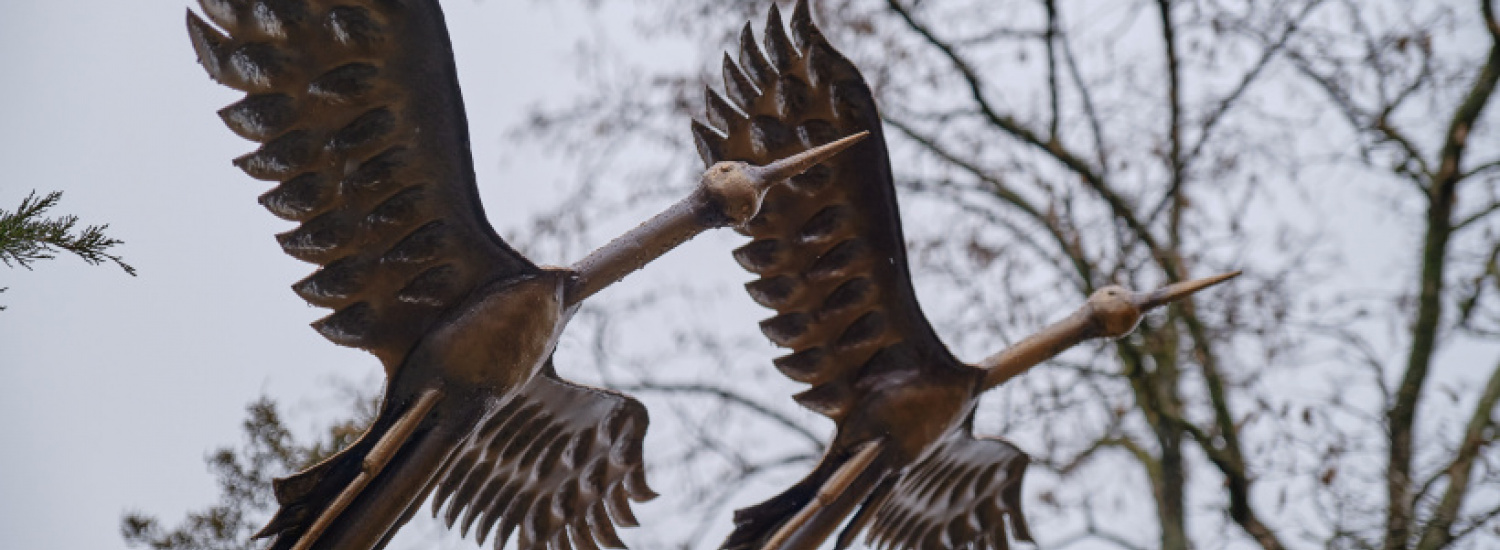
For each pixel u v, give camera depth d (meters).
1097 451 13.39
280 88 5.52
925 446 6.84
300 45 5.49
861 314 6.86
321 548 5.53
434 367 5.69
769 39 6.68
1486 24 13.12
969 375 6.93
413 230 5.74
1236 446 11.72
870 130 6.77
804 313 6.83
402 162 5.68
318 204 5.66
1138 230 13.03
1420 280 12.93
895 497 7.12
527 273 5.85
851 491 6.70
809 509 6.62
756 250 6.79
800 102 6.72
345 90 5.57
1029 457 7.37
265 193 5.63
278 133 5.57
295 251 5.68
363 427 7.98
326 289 5.69
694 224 6.07
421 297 5.74
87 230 5.67
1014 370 7.02
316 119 5.58
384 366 5.72
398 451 5.67
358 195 5.68
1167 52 13.38
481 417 5.78
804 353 6.82
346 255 5.71
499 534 6.33
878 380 6.86
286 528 5.54
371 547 5.59
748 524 6.68
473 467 6.23
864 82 6.73
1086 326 7.12
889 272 6.86
